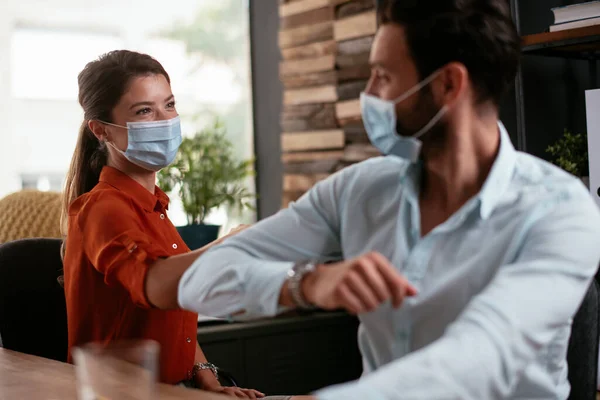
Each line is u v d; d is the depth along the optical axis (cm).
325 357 291
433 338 114
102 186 189
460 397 85
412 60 112
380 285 94
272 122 395
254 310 117
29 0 378
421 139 115
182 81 400
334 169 347
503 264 107
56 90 384
